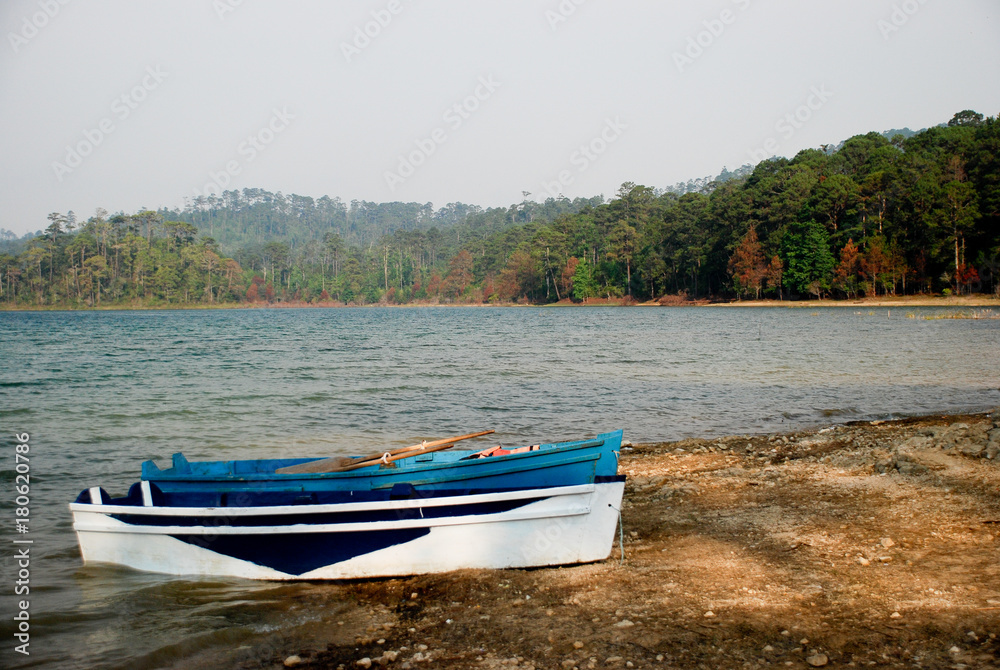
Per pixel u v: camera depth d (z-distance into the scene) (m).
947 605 6.38
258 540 8.16
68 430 17.20
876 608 6.45
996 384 22.84
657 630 6.31
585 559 8.07
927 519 8.73
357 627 6.85
